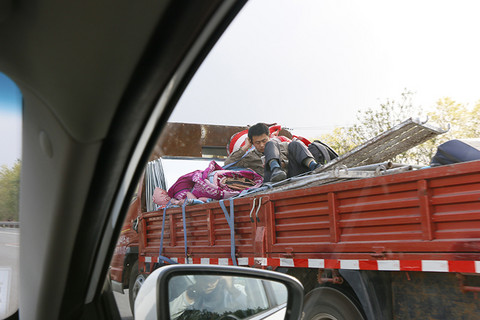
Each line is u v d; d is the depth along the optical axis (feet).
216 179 18.42
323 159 17.43
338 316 11.82
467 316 9.70
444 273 10.18
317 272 12.79
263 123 18.38
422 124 13.19
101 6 2.73
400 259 10.64
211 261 16.51
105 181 3.67
